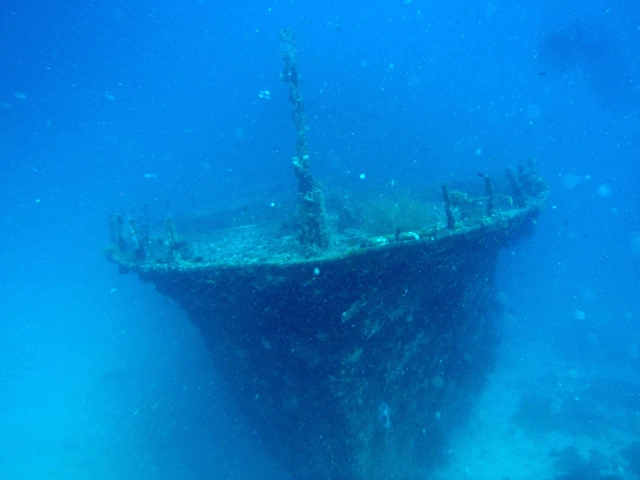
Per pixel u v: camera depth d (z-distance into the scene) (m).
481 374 14.70
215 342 9.98
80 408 18.97
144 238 12.15
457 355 11.51
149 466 13.31
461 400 12.62
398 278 7.23
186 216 16.95
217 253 9.67
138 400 17.80
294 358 7.91
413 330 8.86
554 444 12.69
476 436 13.12
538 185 13.73
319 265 6.14
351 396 7.77
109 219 12.62
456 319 10.55
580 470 11.34
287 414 9.33
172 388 17.36
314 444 8.98
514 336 22.81
